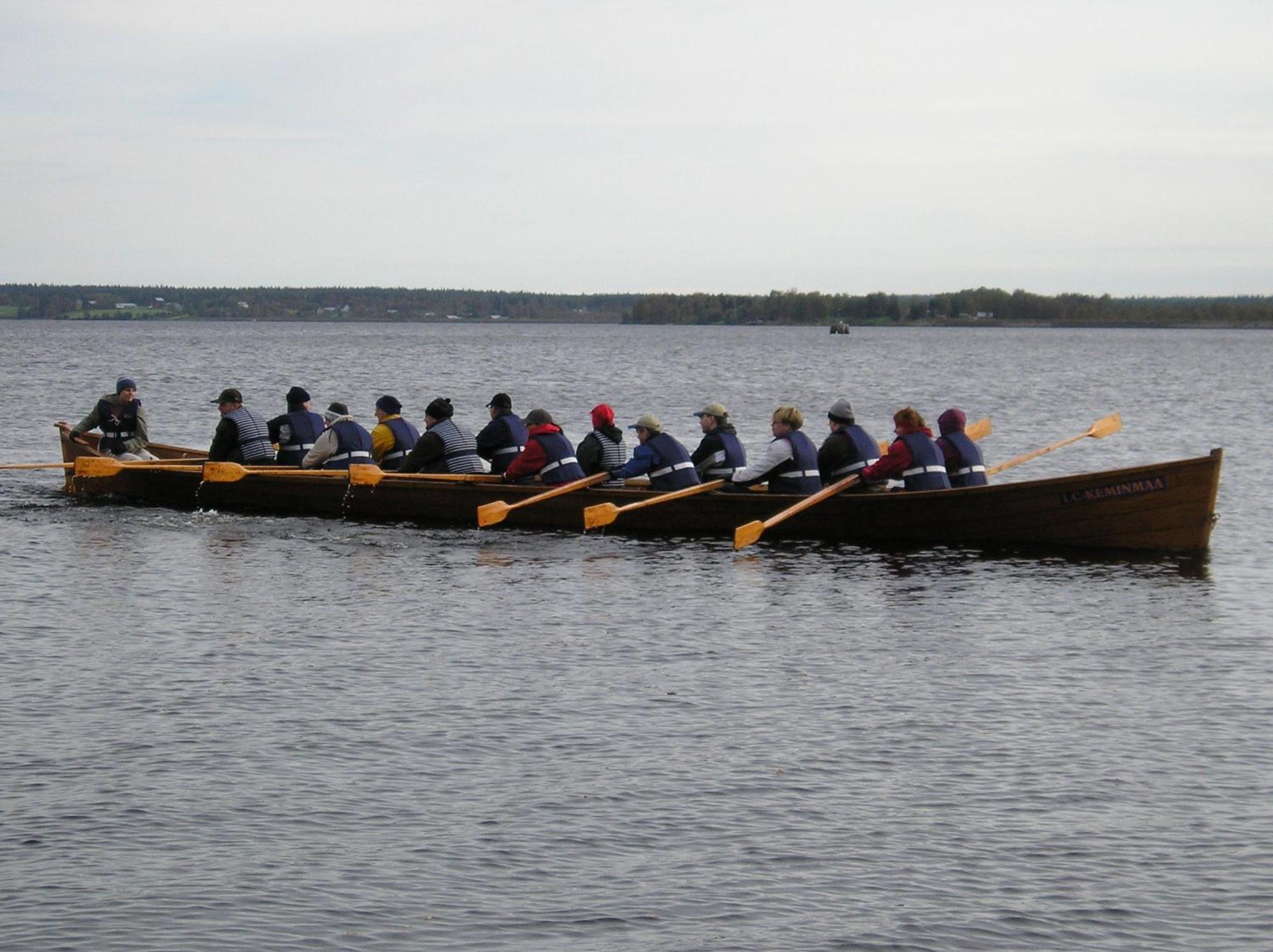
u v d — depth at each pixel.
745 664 13.16
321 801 9.55
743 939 7.80
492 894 8.28
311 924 7.91
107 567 17.59
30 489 25.66
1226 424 42.91
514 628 14.52
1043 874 8.56
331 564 18.22
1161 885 8.42
